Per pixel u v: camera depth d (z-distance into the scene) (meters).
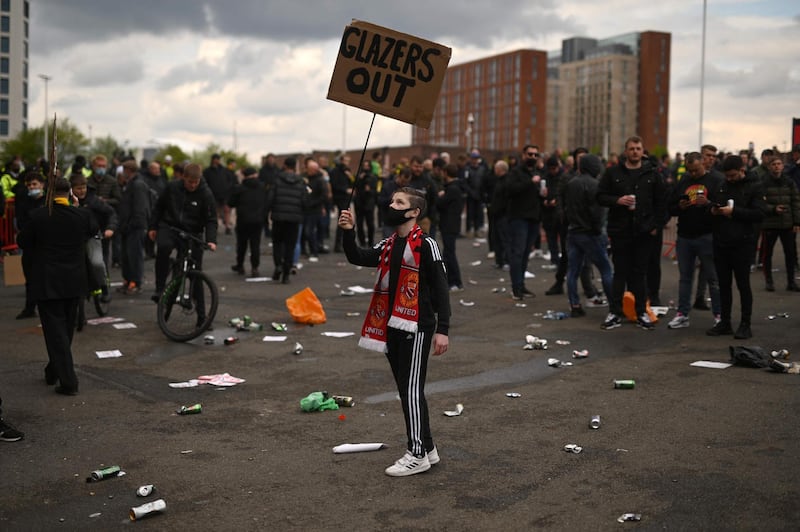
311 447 5.64
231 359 8.55
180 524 4.33
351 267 17.17
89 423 6.24
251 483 4.94
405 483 4.92
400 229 5.13
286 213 14.40
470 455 5.44
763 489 4.72
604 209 10.60
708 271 9.99
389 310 5.09
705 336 9.59
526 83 139.12
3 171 18.53
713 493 4.68
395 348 5.17
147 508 4.41
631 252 10.14
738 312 11.20
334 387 7.39
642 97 171.00
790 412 6.33
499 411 6.52
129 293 13.25
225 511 4.50
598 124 175.38
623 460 5.29
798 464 5.14
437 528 4.25
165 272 10.96
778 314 10.87
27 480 5.02
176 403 6.85
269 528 4.27
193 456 5.46
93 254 7.37
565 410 6.53
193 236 9.95
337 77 5.39
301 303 10.77
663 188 9.93
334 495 4.73
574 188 10.71
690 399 6.79
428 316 5.07
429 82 5.40
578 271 11.02
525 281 14.80
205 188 10.50
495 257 17.00
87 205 11.59
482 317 11.15
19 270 9.02
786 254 13.11
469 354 8.77
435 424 6.17
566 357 8.59
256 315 11.28
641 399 6.84
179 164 18.00
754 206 9.24
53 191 6.92
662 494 4.68
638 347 9.06
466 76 153.38
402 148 95.38
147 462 5.34
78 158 15.59
